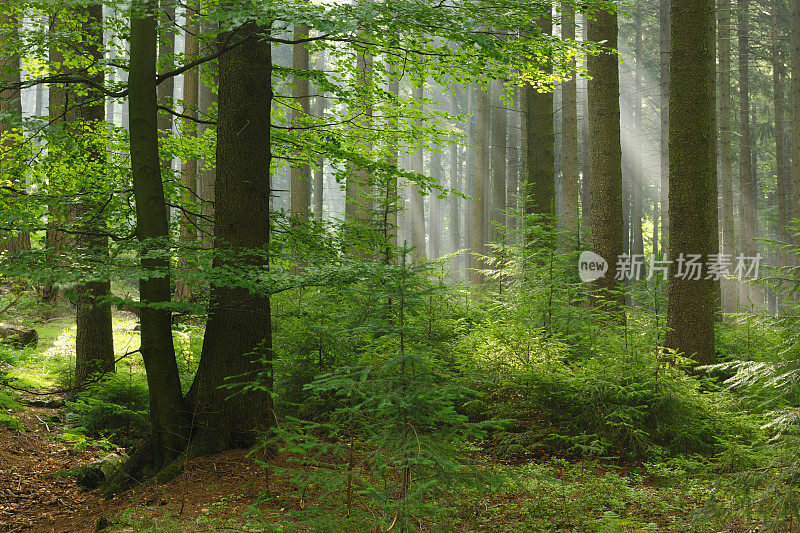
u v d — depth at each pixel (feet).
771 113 124.88
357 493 13.76
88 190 28.43
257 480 21.40
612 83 44.34
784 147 120.98
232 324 25.55
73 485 26.43
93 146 29.58
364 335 26.86
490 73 27.66
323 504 14.94
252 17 20.83
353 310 29.32
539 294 34.42
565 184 62.13
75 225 26.73
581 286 39.58
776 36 91.45
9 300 50.26
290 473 14.33
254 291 22.79
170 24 25.50
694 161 36.29
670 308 36.60
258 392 25.61
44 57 28.60
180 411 25.07
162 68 31.22
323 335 28.91
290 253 27.58
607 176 43.96
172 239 24.56
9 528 21.36
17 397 35.78
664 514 19.16
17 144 26.99
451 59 26.73
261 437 23.84
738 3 93.86
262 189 26.61
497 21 23.06
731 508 14.69
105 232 26.58
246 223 26.03
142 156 24.71
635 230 117.08
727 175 76.13
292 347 29.84
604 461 25.54
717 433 26.25
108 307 37.96
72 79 24.64
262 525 15.72
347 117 31.19
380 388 13.05
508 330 29.43
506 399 28.35
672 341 36.35
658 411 26.66
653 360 28.07
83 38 29.40
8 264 21.09
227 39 25.50
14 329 46.34
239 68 26.37
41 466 28.25
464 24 22.02
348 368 13.71
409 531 12.03
